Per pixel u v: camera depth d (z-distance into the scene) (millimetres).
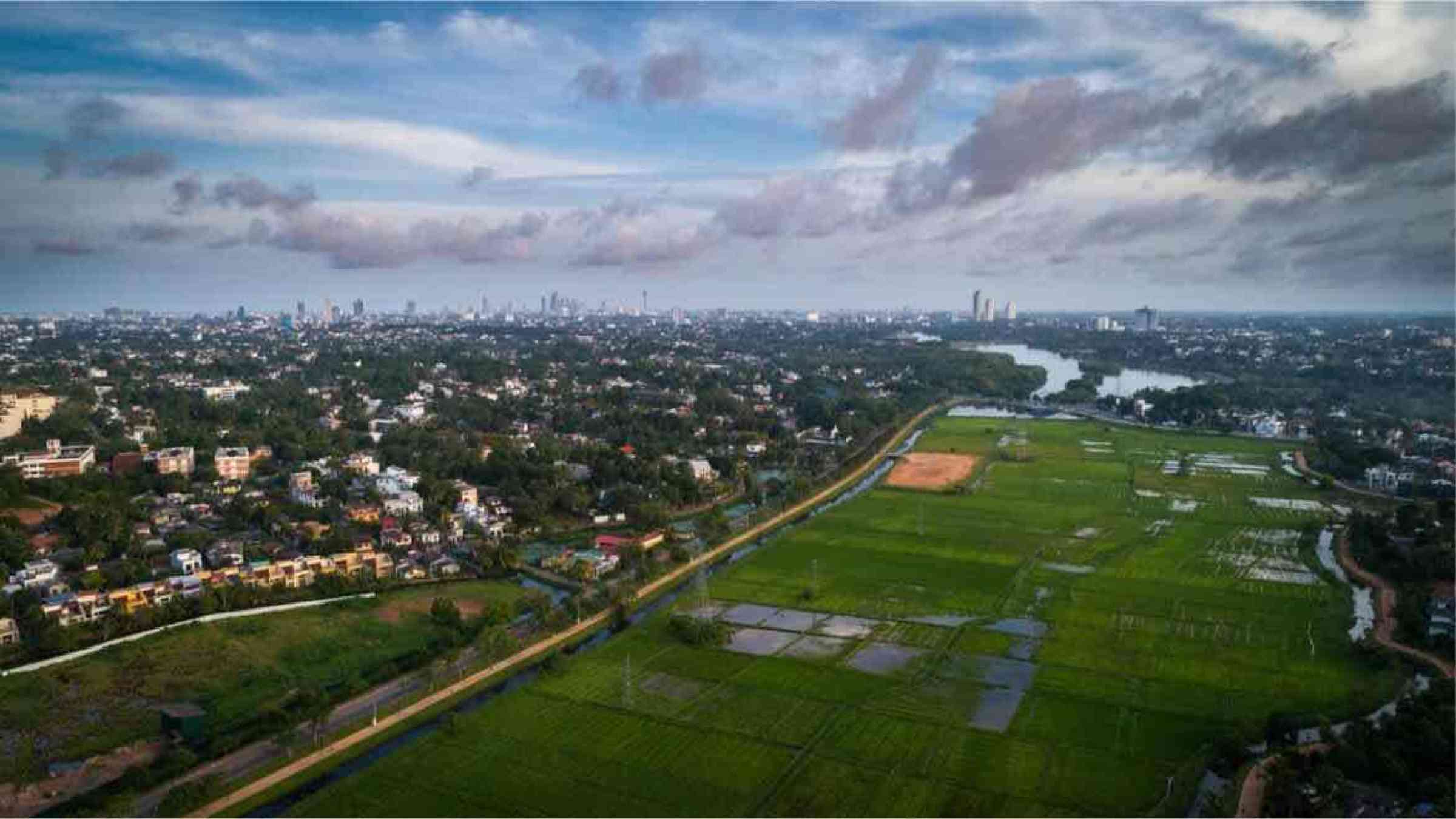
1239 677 196750
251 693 189250
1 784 154500
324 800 149000
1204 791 152500
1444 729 156250
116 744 167750
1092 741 168875
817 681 194875
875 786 153250
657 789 152250
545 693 188000
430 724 177125
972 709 182000
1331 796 145125
